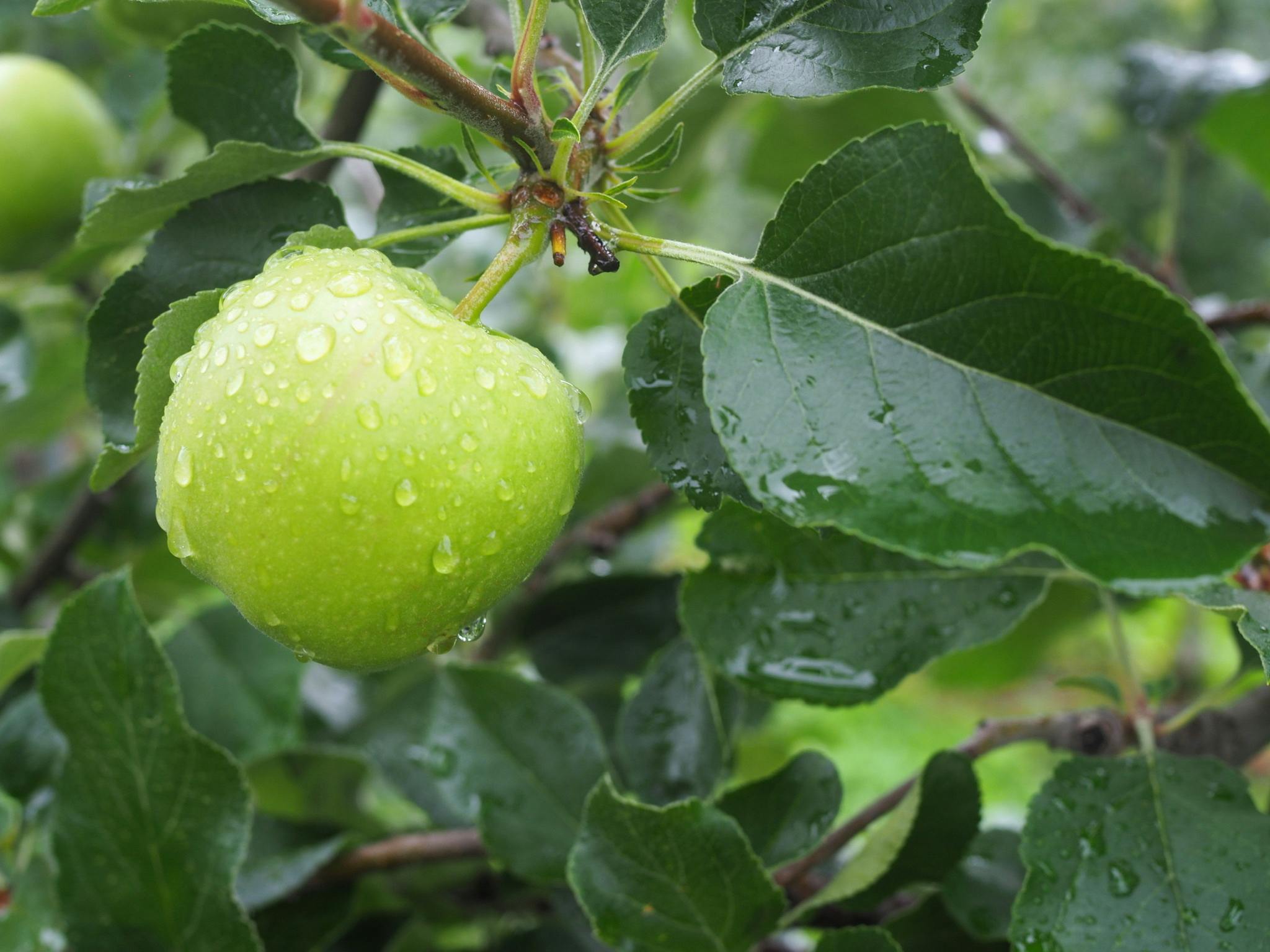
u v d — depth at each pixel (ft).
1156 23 6.73
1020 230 0.84
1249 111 2.08
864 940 1.02
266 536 0.86
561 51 1.18
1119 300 0.82
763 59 0.97
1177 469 0.81
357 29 0.84
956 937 1.13
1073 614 1.59
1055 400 0.83
